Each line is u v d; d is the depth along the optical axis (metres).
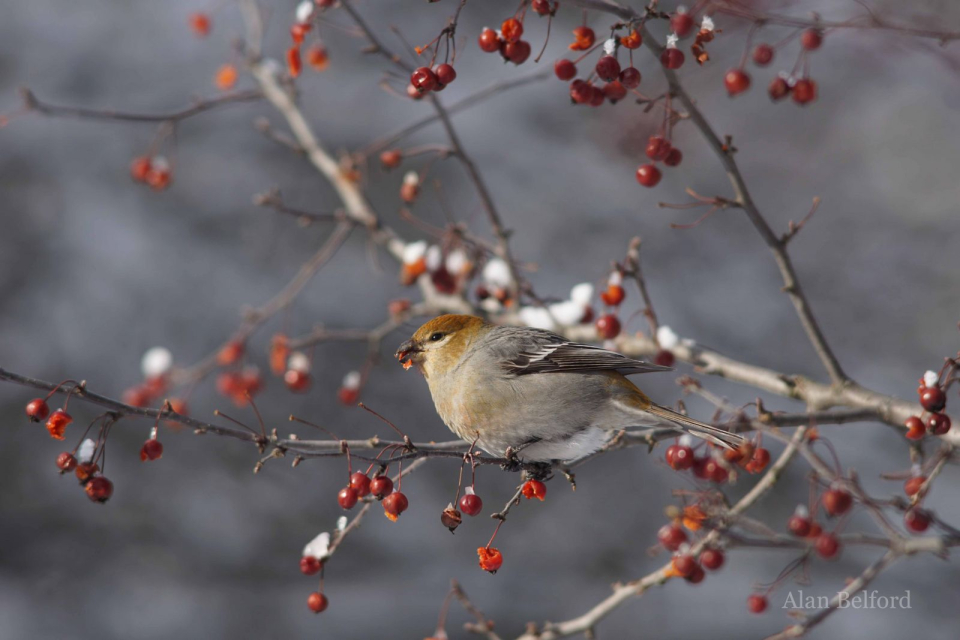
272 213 14.49
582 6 5.46
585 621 6.52
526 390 6.84
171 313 13.77
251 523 13.13
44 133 14.59
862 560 11.73
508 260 8.12
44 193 14.40
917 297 14.02
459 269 8.33
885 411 6.20
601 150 14.86
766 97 14.65
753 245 14.81
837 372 6.54
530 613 12.44
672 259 14.62
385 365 13.74
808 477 5.74
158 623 12.32
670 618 12.26
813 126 14.70
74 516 12.91
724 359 7.20
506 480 13.59
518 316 8.20
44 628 12.05
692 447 6.08
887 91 14.11
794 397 6.76
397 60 7.76
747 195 6.29
